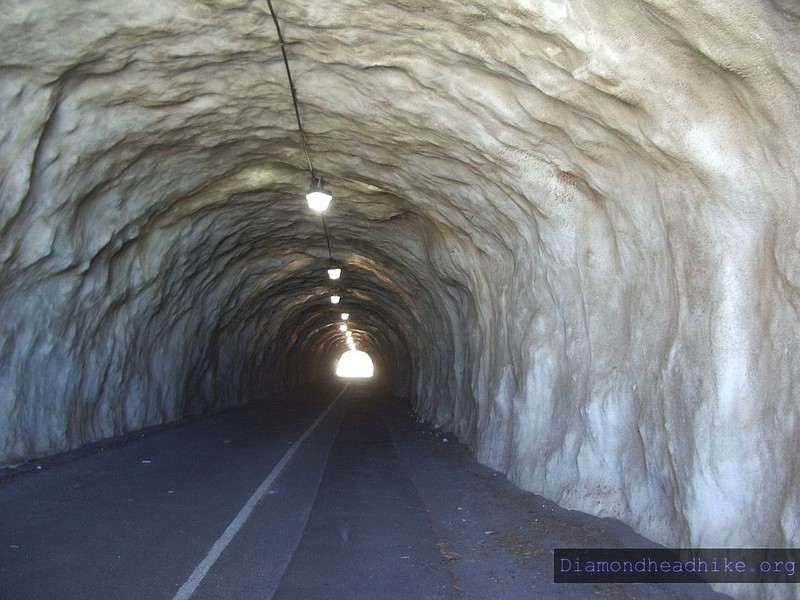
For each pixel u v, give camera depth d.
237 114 9.88
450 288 15.61
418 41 7.11
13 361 10.20
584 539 6.56
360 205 14.58
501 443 11.19
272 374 34.22
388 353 43.38
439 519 7.94
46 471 9.64
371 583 5.48
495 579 5.60
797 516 4.28
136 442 13.41
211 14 7.31
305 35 7.67
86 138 9.16
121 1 7.07
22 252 9.54
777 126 4.25
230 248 17.09
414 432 18.53
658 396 6.12
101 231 11.14
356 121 9.62
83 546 6.06
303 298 28.27
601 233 7.45
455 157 9.30
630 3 4.61
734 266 4.93
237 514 7.68
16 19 7.00
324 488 9.64
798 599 4.20
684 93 4.84
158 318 15.70
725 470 4.97
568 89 6.04
